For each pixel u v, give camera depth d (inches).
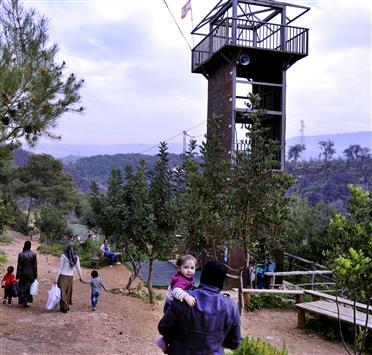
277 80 762.2
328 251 185.8
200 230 299.4
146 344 319.9
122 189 528.4
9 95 344.5
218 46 733.3
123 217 517.7
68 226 1177.4
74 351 285.4
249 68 808.3
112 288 568.4
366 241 174.2
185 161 358.9
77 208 2391.7
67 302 392.5
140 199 497.4
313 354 327.3
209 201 290.5
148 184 513.7
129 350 300.7
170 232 486.3
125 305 446.3
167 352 132.3
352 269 161.5
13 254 922.7
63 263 394.0
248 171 274.5
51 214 1144.2
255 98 286.2
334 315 358.9
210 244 311.7
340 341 363.6
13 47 353.1
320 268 732.7
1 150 379.6
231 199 274.4
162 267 805.9
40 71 364.2
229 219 283.7
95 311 397.7
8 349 271.0
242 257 626.8
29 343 290.8
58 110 382.0
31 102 362.3
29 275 396.2
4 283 411.5
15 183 2250.2
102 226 553.0
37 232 1902.1
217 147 309.9
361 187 190.9
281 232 283.0
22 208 2422.5
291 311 477.1
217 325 124.3
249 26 770.8
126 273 745.6
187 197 299.4
